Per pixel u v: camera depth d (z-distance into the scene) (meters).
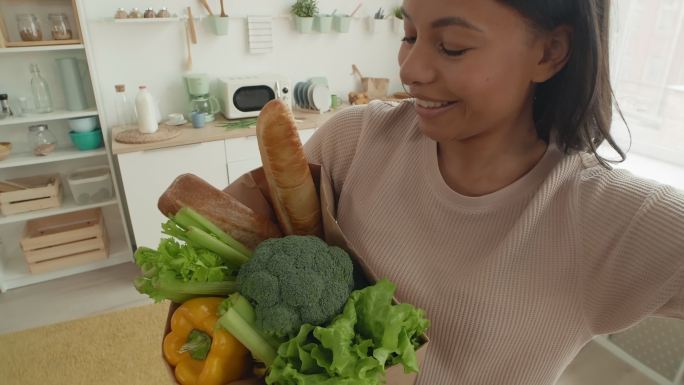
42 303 2.15
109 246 2.52
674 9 2.00
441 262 0.61
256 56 2.65
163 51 2.41
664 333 1.69
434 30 0.48
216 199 0.62
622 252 0.53
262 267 0.52
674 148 2.10
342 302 0.52
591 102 0.55
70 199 2.35
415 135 0.71
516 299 0.56
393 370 0.49
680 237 0.49
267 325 0.49
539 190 0.58
